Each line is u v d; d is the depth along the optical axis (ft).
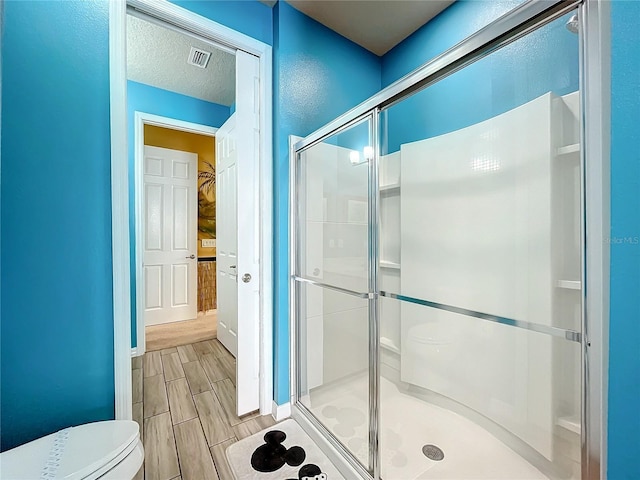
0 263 3.56
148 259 11.64
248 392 6.02
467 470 4.34
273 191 6.24
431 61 3.71
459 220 5.38
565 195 3.72
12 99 3.62
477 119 4.99
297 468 4.58
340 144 5.35
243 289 6.00
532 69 4.03
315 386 5.79
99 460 2.82
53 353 3.85
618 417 3.33
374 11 6.46
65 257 3.92
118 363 4.25
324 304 5.72
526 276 4.35
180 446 5.06
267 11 6.17
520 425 4.53
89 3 4.11
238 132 5.97
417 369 6.08
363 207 4.96
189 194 12.58
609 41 2.36
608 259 2.38
